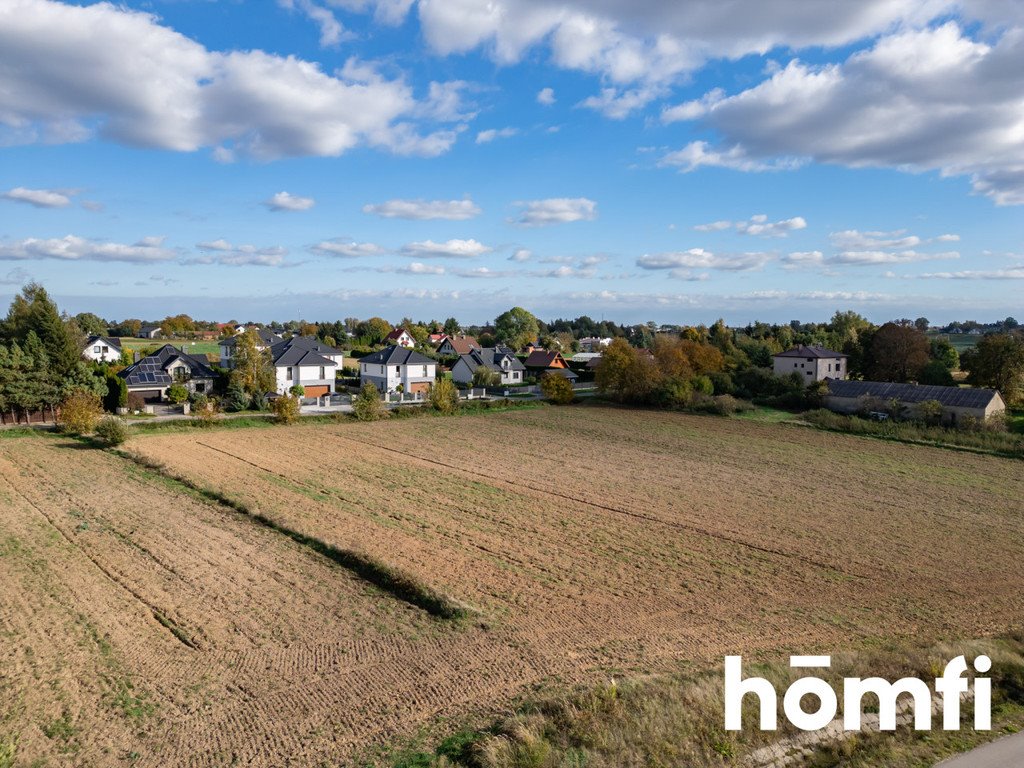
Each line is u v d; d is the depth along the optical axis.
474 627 18.34
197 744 12.70
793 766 11.45
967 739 12.20
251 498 31.12
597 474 39.59
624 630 18.50
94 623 18.00
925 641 18.14
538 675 15.61
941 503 34.16
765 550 26.30
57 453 40.69
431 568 22.78
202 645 16.89
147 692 14.63
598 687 14.09
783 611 20.34
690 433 55.34
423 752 12.16
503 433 54.09
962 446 49.31
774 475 40.19
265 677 15.37
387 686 14.99
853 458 45.53
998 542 28.03
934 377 77.19
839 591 22.23
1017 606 21.30
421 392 72.12
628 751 11.66
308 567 22.66
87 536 25.14
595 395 79.06
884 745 11.95
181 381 62.34
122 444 43.06
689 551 25.86
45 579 20.94
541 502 32.56
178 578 21.33
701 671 15.59
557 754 11.52
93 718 13.60
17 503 29.52
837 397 64.19
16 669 15.52
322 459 41.56
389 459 42.25
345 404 63.94
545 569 23.30
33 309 52.16
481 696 14.54
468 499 32.72
